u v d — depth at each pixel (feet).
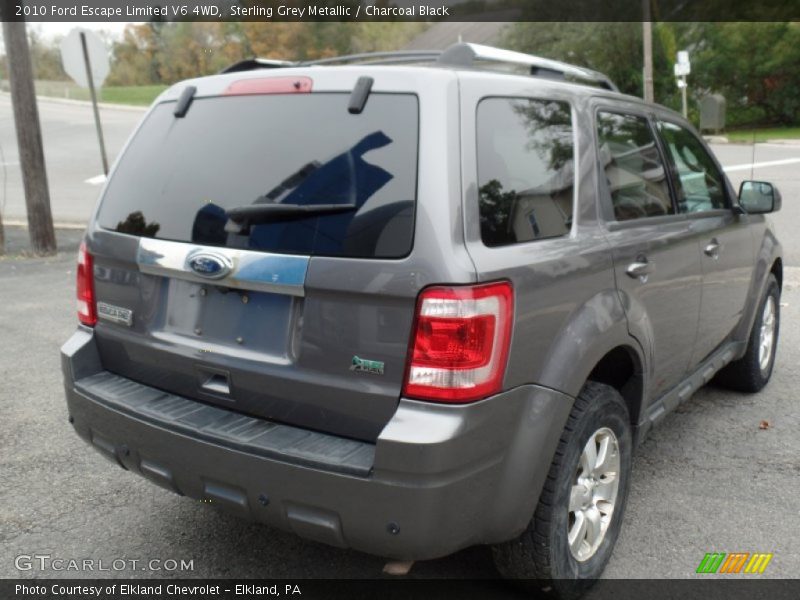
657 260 10.51
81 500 11.91
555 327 8.33
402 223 7.44
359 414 7.72
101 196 10.00
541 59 10.09
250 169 8.45
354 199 7.70
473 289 7.30
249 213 8.16
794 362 18.38
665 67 120.16
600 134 10.07
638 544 10.55
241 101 8.91
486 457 7.64
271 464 7.70
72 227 41.88
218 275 8.27
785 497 11.82
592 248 9.07
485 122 8.09
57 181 63.62
